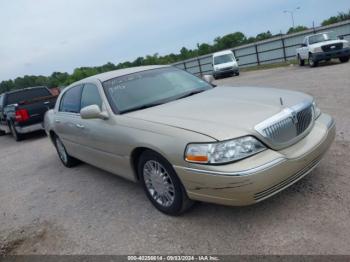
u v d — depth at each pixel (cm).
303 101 375
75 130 523
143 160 386
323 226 309
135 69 514
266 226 326
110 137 421
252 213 352
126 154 402
